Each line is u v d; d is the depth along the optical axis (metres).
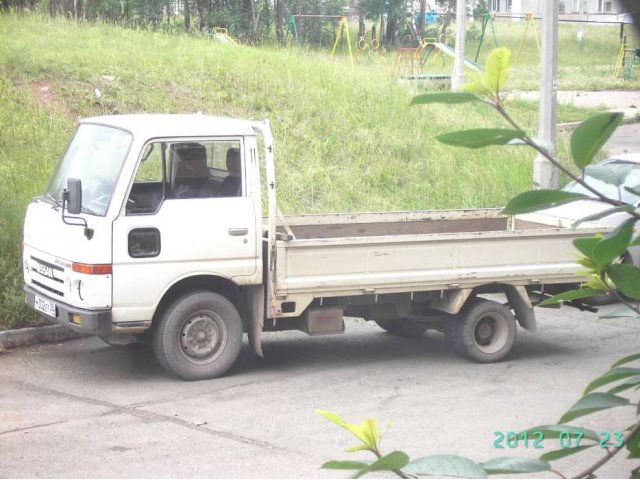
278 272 7.79
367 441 1.70
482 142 1.79
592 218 1.81
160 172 7.68
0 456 5.93
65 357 8.45
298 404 7.17
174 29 25.16
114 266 7.40
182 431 6.48
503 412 7.05
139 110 15.18
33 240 8.20
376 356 8.83
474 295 8.74
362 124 16.56
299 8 38.16
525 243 8.63
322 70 18.97
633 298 2.00
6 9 21.23
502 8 49.09
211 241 7.68
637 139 22.06
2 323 8.81
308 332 8.14
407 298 8.47
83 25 20.78
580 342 9.53
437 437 6.43
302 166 14.59
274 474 5.71
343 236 9.48
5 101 14.36
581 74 36.25
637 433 2.04
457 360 8.72
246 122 8.11
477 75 1.75
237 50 19.77
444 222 9.95
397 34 40.88
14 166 12.23
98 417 6.76
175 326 7.64
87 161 7.99
